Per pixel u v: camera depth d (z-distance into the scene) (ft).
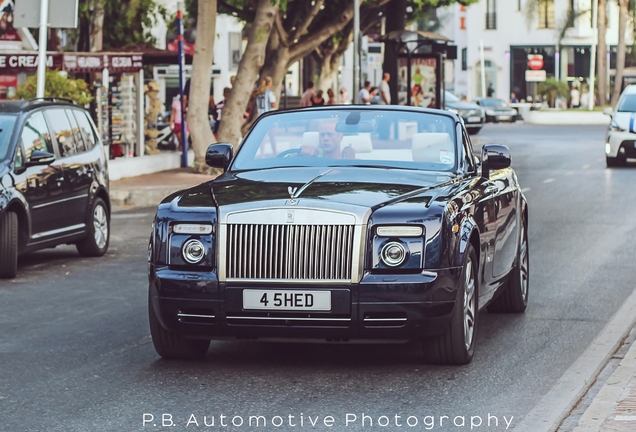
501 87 286.66
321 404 23.54
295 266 25.12
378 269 25.13
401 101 131.23
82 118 49.83
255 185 27.53
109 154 86.12
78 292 39.27
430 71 130.00
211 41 87.25
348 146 30.35
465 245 25.98
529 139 151.94
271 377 25.99
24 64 77.77
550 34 282.36
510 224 32.50
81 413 22.86
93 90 83.76
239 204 25.67
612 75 279.28
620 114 99.96
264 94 102.53
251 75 91.30
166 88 176.14
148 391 24.72
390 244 25.13
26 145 44.60
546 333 31.48
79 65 79.71
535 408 23.21
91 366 27.32
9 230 42.34
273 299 25.11
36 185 44.29
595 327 32.37
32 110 45.78
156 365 27.35
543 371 26.66
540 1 232.94
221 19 196.44
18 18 60.08
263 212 25.29
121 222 62.34
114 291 39.42
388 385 25.20
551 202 69.56
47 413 22.86
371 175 28.50
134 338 30.89
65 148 47.26
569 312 34.88
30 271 44.55
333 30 112.98
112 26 111.75
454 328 26.16
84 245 48.37
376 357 28.19
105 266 45.80
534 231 55.72
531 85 285.02
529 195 74.33
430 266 25.23
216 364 27.40
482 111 171.32
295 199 25.64
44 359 28.19
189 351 27.50
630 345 29.63
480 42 286.25
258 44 90.68
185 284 25.45
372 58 139.03
